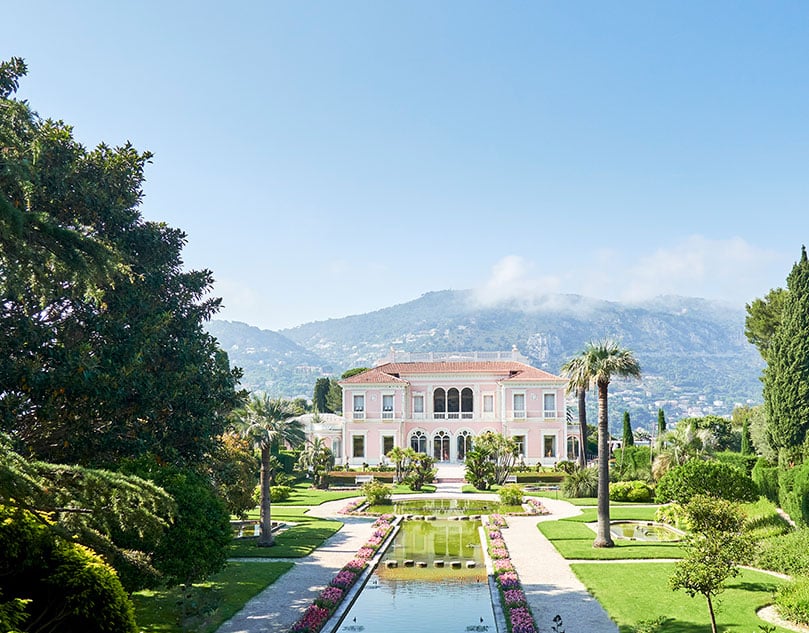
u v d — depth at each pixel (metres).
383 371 84.50
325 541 34.41
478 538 36.19
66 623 13.67
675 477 35.34
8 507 13.57
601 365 32.12
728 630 18.03
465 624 20.33
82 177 25.94
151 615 20.38
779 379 41.12
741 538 17.41
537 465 70.94
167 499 13.83
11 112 17.23
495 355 90.50
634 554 29.61
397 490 60.28
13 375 19.86
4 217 12.57
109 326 23.59
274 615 20.72
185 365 26.73
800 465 32.53
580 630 18.83
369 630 19.86
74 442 21.30
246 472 34.97
